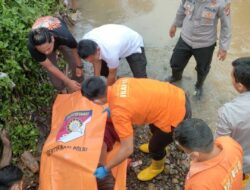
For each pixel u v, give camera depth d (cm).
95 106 367
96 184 316
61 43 389
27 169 371
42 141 405
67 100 392
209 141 215
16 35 410
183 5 420
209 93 475
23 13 448
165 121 320
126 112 295
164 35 556
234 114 268
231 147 227
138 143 416
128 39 393
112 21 579
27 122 401
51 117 429
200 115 450
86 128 351
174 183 380
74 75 440
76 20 578
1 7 426
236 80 271
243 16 585
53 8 548
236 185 227
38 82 438
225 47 412
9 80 366
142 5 614
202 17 397
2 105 377
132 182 381
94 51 353
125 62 514
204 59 429
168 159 398
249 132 272
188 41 423
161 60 518
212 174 215
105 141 352
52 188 327
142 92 305
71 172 328
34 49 360
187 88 480
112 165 315
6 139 357
